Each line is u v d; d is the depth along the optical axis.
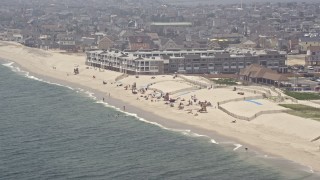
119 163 196.62
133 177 182.50
